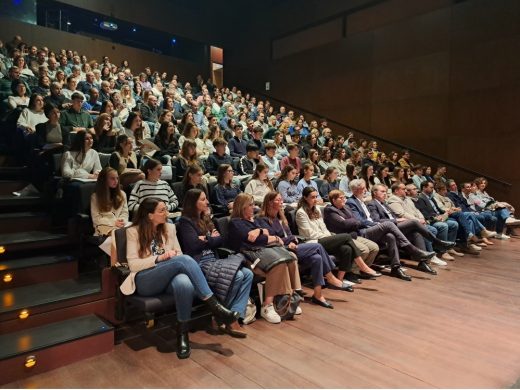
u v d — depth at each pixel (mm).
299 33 9938
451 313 2572
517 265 3891
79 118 3986
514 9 6379
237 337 2201
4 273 2223
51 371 1805
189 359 1934
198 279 2090
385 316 2521
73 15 8805
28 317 1976
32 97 3877
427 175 6930
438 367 1869
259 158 4707
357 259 3178
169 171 3521
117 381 1725
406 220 3793
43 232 2748
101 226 2541
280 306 2447
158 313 2488
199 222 2510
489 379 1766
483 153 6805
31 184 3186
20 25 7680
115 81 6887
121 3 9016
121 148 3238
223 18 11086
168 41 10758
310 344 2109
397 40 7969
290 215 3398
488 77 6707
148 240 2197
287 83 10203
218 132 5102
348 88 8867
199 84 9672
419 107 7660
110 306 2252
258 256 2490
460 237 4570
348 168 5008
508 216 5480
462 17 7008
